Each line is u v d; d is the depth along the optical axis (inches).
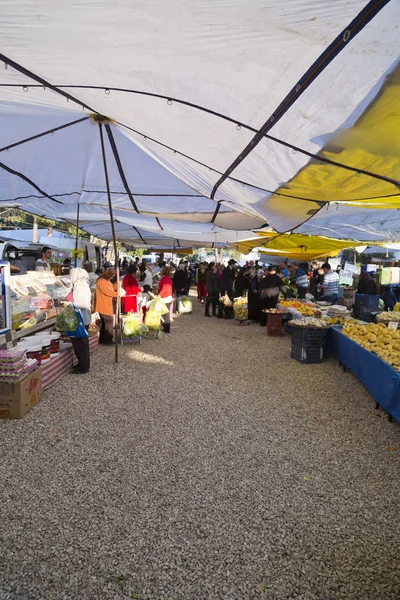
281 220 274.8
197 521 117.2
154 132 181.0
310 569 99.8
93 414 193.6
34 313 267.9
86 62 121.3
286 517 120.1
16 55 122.8
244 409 205.8
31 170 312.5
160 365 284.8
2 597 88.7
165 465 148.7
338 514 122.2
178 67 112.8
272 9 80.7
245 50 98.5
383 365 201.8
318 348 303.3
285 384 249.4
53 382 236.4
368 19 80.4
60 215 513.3
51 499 126.0
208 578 96.3
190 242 840.9
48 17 95.3
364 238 610.5
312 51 94.3
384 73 97.3
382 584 95.5
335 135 131.9
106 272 345.1
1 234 697.6
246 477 141.9
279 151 154.0
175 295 626.5
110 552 103.8
